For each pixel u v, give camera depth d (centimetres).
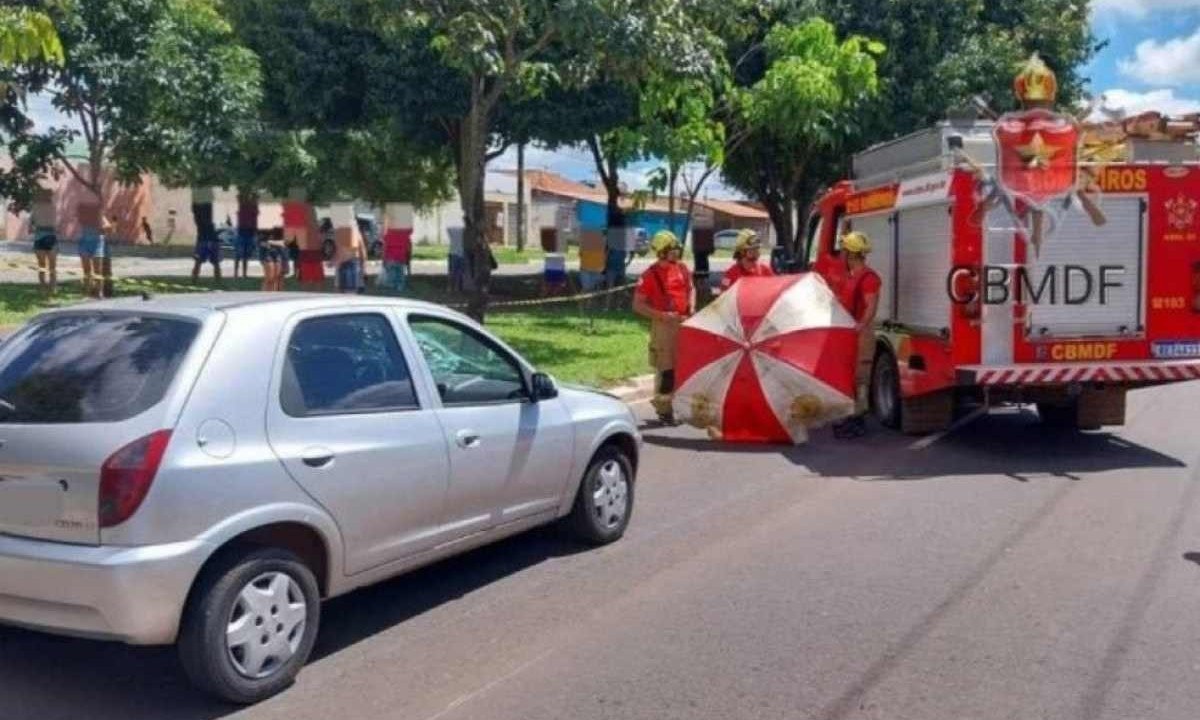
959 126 1084
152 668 565
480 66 1338
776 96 1906
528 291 2692
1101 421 1180
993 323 1063
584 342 1738
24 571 494
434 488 613
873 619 627
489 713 509
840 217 1385
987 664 562
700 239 2462
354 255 2036
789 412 1127
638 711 510
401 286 2305
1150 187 1071
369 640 601
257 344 543
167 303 567
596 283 2288
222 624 504
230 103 1823
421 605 657
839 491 941
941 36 2455
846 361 1137
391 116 2203
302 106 2256
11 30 918
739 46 2273
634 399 1403
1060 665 560
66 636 552
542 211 7094
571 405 738
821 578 702
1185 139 1079
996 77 2420
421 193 4016
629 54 1345
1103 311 1076
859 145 2520
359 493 566
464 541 648
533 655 578
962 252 1056
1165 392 1512
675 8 1379
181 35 1772
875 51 2017
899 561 736
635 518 852
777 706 515
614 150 2128
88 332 549
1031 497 912
